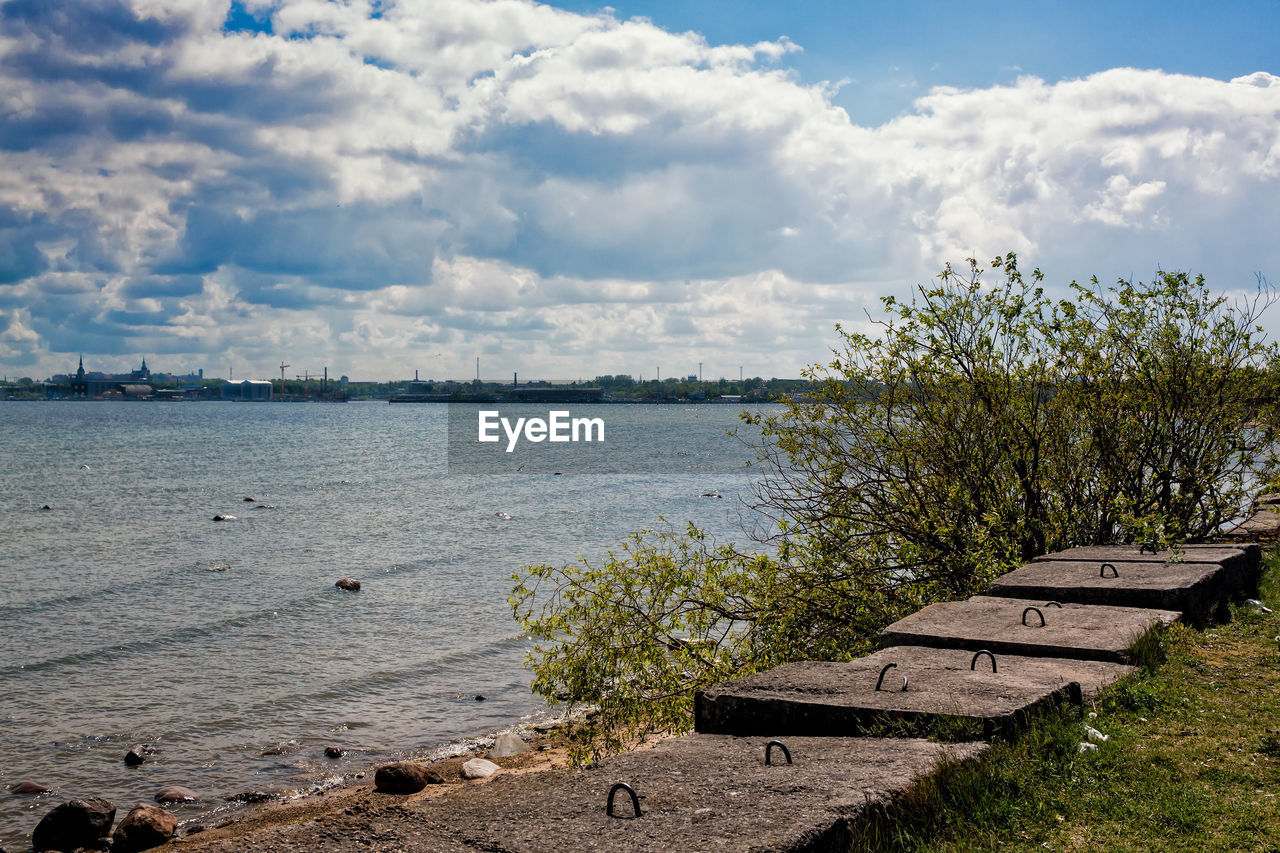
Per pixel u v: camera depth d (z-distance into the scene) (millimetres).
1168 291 11164
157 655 16875
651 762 3986
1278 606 8250
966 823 3719
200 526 34000
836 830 3242
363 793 11039
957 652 5883
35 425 135375
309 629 18750
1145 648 5965
